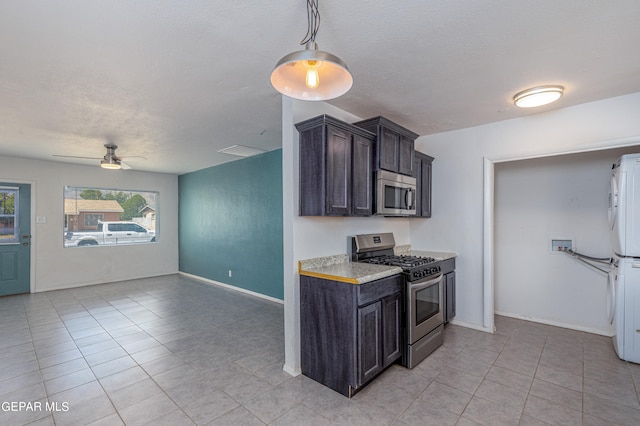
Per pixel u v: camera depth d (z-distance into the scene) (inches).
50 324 152.2
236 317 163.0
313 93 59.9
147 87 99.1
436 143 155.6
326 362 95.5
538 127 125.1
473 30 69.4
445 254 145.0
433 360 111.6
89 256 241.9
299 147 102.9
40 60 81.4
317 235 111.5
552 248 147.7
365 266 110.8
